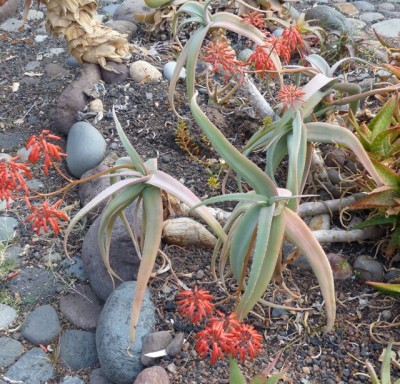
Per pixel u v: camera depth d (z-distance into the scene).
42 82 3.05
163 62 2.97
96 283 2.04
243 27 2.13
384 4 3.63
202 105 2.61
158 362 1.77
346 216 2.14
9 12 3.61
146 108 2.66
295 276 2.01
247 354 1.76
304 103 1.85
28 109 2.89
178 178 2.35
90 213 2.29
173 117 2.59
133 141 2.54
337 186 2.20
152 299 1.93
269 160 1.85
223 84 2.75
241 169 1.53
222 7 3.14
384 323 1.86
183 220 2.09
